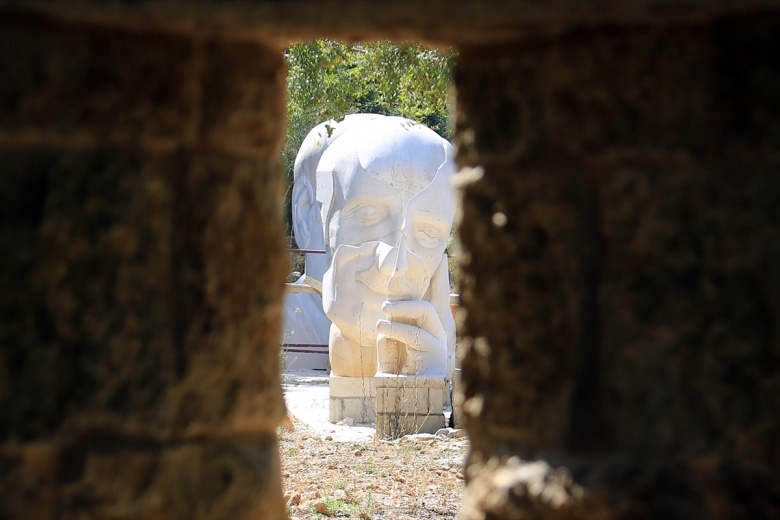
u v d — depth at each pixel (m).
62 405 2.88
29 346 2.86
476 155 3.18
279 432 10.78
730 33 2.92
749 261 2.90
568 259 3.01
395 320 11.66
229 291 3.13
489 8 2.81
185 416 3.04
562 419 3.03
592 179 3.02
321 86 8.62
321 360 17.39
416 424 11.05
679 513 2.90
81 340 2.90
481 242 3.16
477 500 3.15
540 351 3.06
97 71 2.88
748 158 2.92
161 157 3.00
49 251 2.87
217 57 3.06
